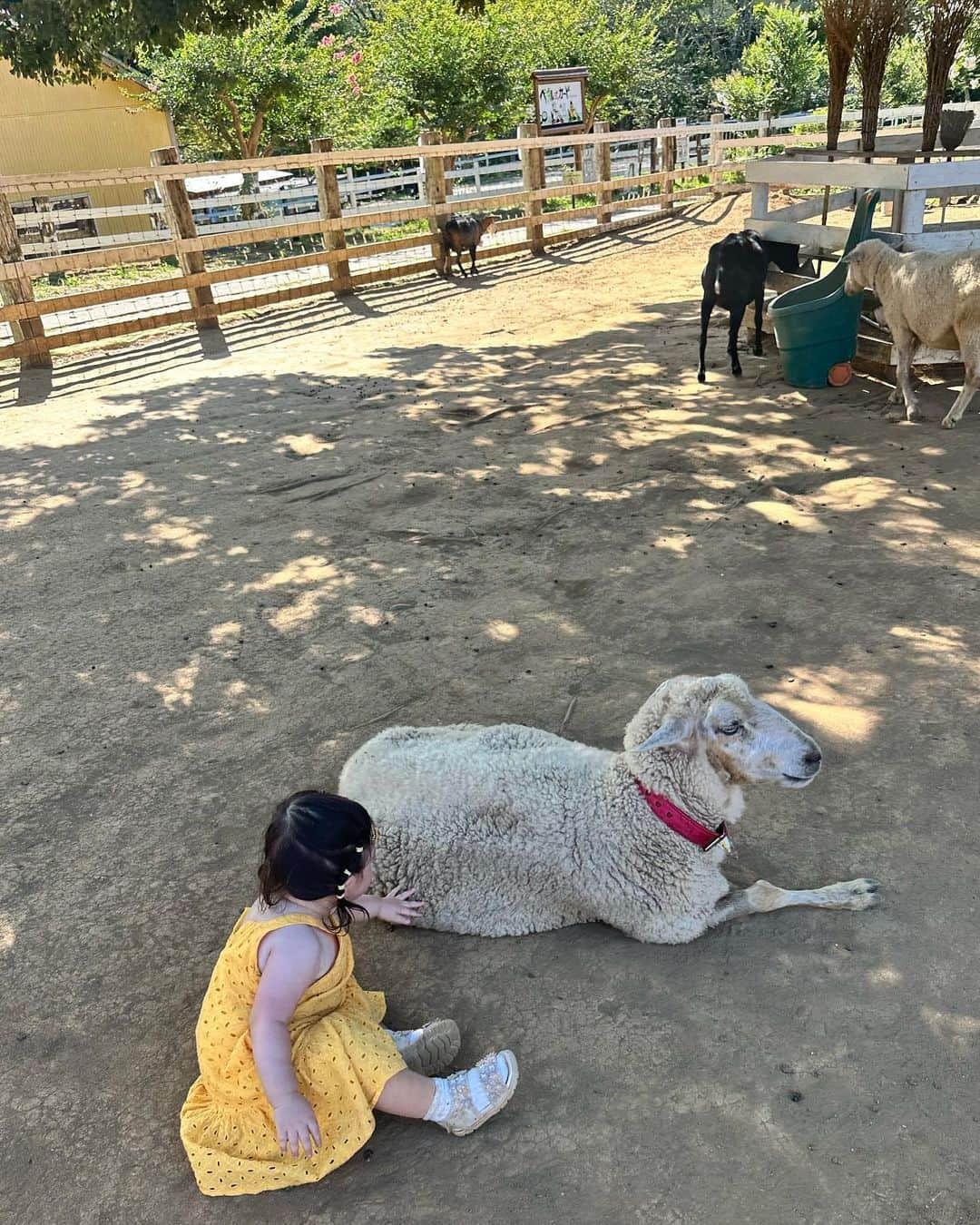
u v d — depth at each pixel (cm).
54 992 281
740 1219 207
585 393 845
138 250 1145
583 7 2828
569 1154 224
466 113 2467
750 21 4441
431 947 289
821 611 452
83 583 541
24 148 2136
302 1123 204
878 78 827
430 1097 224
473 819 290
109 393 971
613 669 421
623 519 576
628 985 270
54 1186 228
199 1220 218
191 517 627
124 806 359
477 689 415
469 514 602
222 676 440
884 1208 207
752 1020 255
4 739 405
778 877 302
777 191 1873
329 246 1346
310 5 2516
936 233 755
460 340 1089
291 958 214
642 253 1547
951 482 586
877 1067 239
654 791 280
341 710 408
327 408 855
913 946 273
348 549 563
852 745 357
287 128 2542
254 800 356
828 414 736
